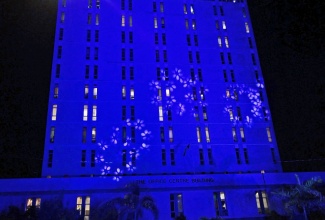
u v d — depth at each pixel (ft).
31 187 112.27
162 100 142.72
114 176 119.44
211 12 167.43
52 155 125.90
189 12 164.96
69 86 138.21
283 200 121.49
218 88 149.89
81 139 130.11
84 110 135.54
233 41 162.61
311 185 91.66
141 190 117.80
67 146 128.06
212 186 122.62
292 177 127.24
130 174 128.06
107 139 131.75
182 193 120.16
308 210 107.65
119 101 139.33
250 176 126.11
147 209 115.03
